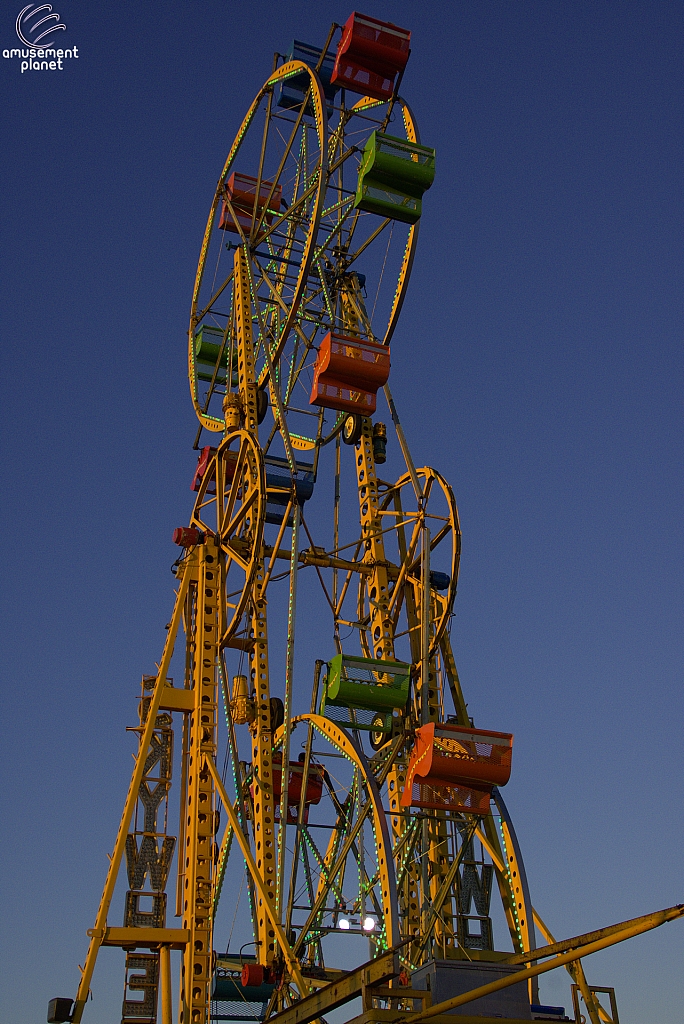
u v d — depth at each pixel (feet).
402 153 161.99
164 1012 138.62
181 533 171.53
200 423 198.49
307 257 161.99
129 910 143.74
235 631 160.04
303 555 168.86
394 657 163.84
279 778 158.10
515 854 131.34
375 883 135.23
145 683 162.20
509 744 132.46
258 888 143.13
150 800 151.53
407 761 152.66
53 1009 135.23
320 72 183.62
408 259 169.99
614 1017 117.08
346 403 160.97
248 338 181.16
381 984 88.48
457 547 156.15
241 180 202.28
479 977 91.15
